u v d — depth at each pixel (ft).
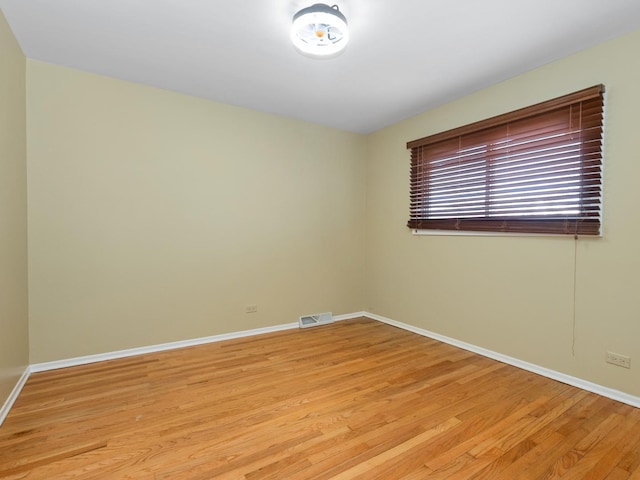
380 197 13.75
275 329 12.32
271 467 5.06
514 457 5.32
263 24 6.88
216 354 9.84
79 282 9.00
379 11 6.36
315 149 13.12
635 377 6.89
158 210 10.08
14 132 7.29
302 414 6.55
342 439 5.76
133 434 5.87
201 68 8.79
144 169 9.84
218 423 6.23
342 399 7.16
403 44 7.51
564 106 7.89
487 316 9.73
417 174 12.00
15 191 7.32
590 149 7.48
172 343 10.34
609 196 7.27
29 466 5.04
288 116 12.30
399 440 5.74
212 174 10.95
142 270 9.86
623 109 7.05
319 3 6.11
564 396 7.30
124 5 6.30
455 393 7.44
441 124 11.14
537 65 8.43
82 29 7.08
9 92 6.97
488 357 9.64
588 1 6.05
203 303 10.87
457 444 5.64
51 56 8.22
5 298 6.59
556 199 8.10
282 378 8.21
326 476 4.88
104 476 4.85
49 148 8.55
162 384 7.84
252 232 11.78
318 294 13.37
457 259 10.61
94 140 9.12
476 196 9.95
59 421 6.26
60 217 8.73
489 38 7.27
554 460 5.25
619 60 7.10
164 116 10.10
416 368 8.86
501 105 9.35
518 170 8.91
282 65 8.58
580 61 7.70
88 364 9.02
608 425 6.19
